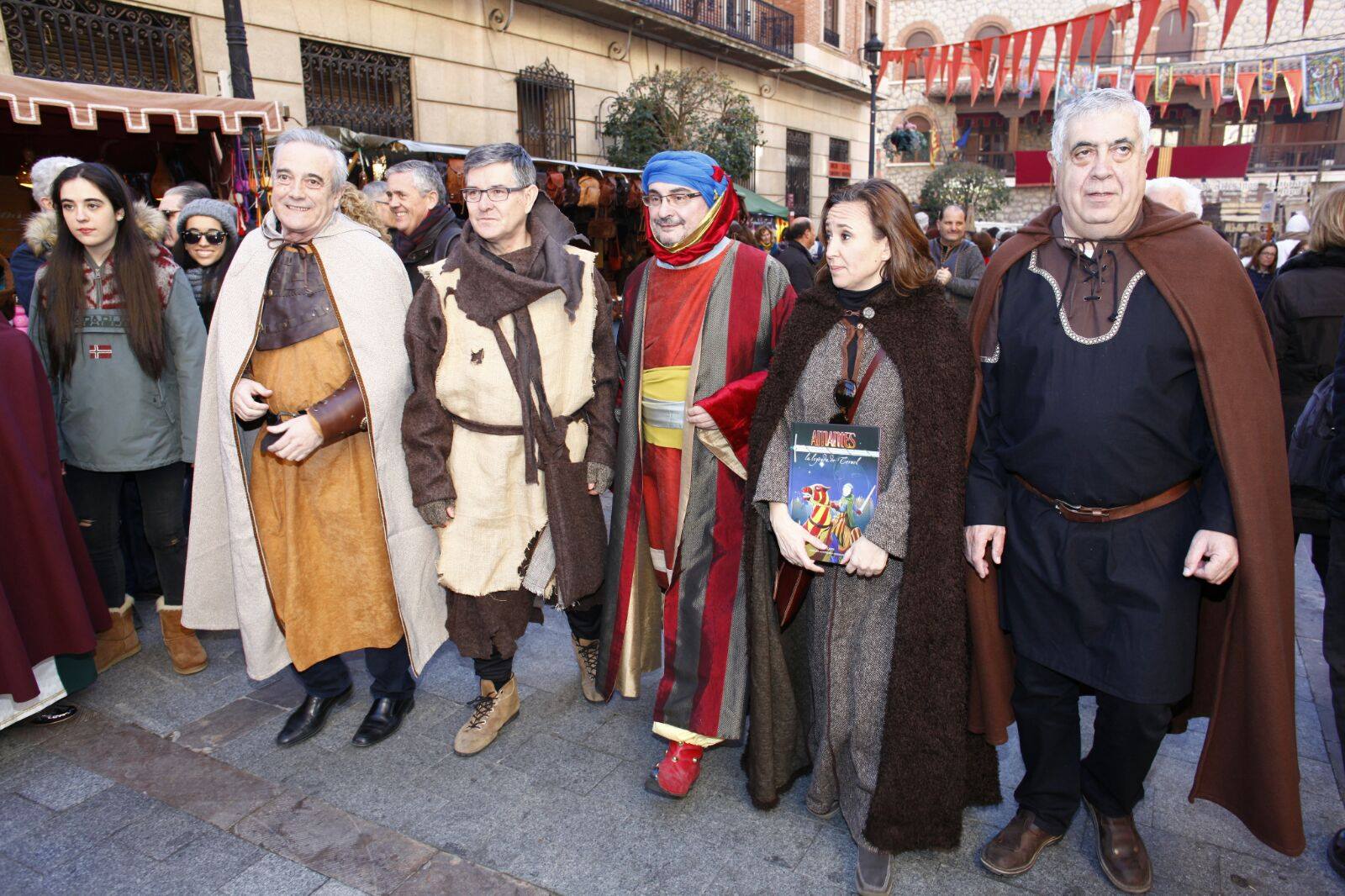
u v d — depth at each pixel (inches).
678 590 94.3
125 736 109.3
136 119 178.2
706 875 83.4
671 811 93.4
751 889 81.5
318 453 102.7
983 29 1087.0
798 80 670.5
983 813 93.6
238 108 191.6
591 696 116.4
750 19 589.6
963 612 78.4
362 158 234.5
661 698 94.9
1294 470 106.7
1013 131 1101.1
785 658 93.4
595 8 445.1
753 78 617.9
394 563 102.2
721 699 91.8
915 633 77.0
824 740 86.1
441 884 82.2
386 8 347.9
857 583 81.2
